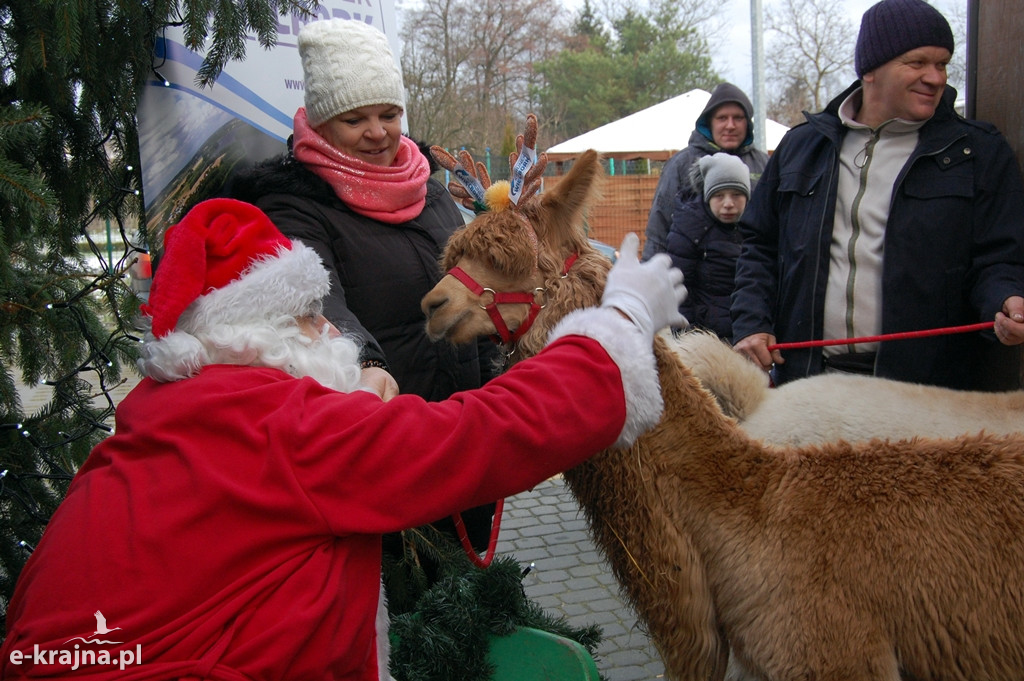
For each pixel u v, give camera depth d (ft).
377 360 6.59
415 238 8.04
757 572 5.51
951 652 5.34
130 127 8.84
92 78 7.91
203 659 3.98
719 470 5.76
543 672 6.94
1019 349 8.86
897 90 8.64
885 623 5.37
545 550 14.83
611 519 5.92
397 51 11.34
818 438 7.41
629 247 5.38
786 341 9.85
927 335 8.31
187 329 4.66
